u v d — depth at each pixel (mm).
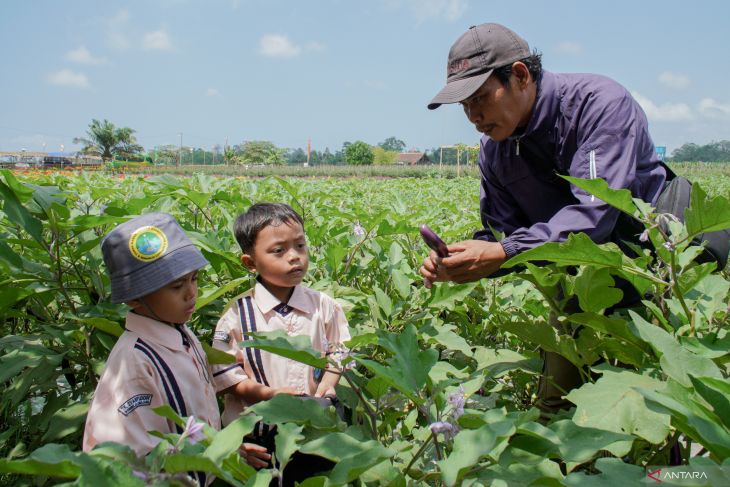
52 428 2363
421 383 1698
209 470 1252
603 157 2775
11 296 2672
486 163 3471
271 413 1707
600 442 1462
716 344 2146
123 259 2148
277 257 2594
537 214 3398
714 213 2098
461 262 2594
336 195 8195
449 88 2844
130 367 2047
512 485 1471
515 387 3598
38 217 2846
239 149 104375
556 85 2916
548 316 3441
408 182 18031
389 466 1590
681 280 2510
